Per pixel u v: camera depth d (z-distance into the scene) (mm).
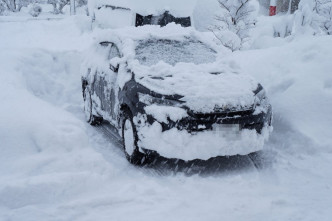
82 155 5387
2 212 4234
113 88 6672
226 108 5418
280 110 7043
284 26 13414
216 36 11039
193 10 13938
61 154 5367
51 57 10305
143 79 5961
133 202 4602
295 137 6527
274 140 6758
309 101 6934
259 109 5730
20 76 8609
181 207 4531
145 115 5562
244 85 5902
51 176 4809
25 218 4113
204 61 6723
